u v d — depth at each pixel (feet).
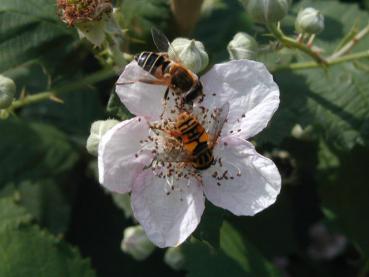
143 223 0.28
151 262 0.40
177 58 0.28
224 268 0.35
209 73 0.29
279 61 0.33
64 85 0.33
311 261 0.46
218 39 0.35
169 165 0.28
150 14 0.32
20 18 0.33
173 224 0.28
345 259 0.48
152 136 0.28
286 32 0.35
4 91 0.31
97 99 0.41
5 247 0.34
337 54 0.32
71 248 0.35
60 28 0.33
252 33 0.35
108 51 0.31
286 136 0.33
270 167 0.28
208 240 0.29
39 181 0.41
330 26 0.36
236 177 0.29
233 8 0.36
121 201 0.36
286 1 0.30
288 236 0.40
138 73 0.28
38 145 0.40
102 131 0.29
